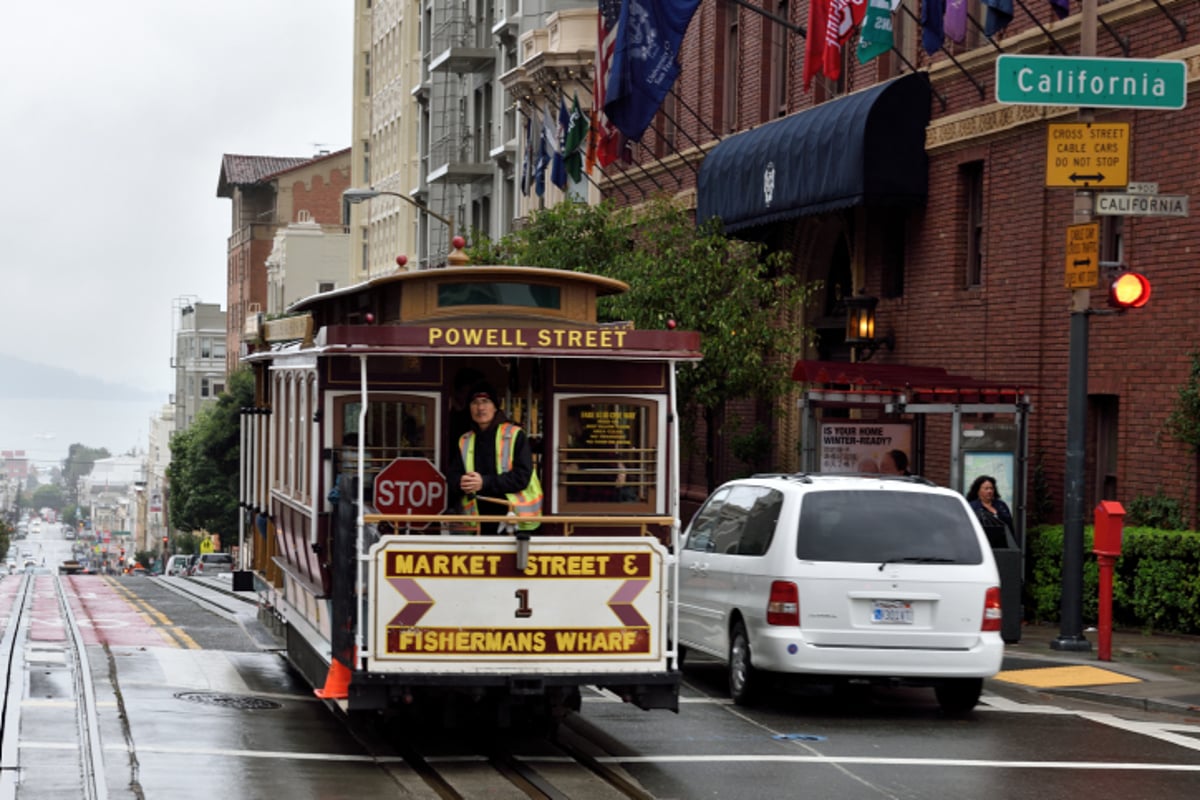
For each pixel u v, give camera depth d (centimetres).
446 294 1295
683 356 1220
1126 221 2188
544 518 1173
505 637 1159
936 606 1400
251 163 13712
